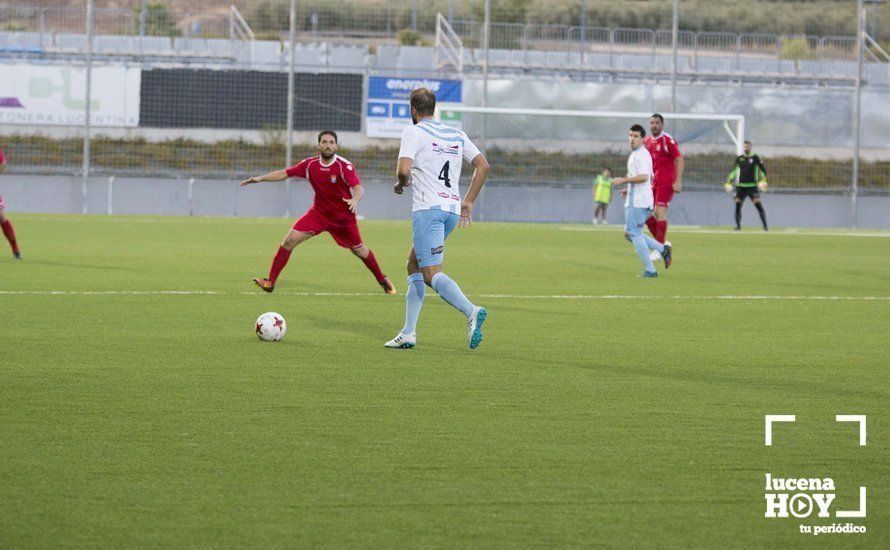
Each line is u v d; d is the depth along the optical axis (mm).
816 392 16438
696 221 84750
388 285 29781
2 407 14539
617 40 93125
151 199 80938
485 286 32625
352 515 10133
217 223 67500
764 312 27047
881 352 20625
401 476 11453
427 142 19297
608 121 85188
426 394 15828
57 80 81188
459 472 11641
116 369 17469
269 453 12312
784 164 86062
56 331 21578
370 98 83062
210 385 16266
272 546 9273
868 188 86000
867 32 95500
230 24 89312
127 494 10680
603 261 43156
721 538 9711
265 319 20656
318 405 14953
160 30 90562
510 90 83812
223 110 82812
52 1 98062
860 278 37156
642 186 35812
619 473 11711
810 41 94312
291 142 81750
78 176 80375
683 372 18062
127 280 31875
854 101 86000
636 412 14820
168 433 13203
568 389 16406
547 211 84750
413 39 91750
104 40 89750
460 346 20562
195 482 11117
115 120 82000
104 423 13680
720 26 95438
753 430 13828
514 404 15211
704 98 85312
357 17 91750
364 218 81812
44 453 12180
